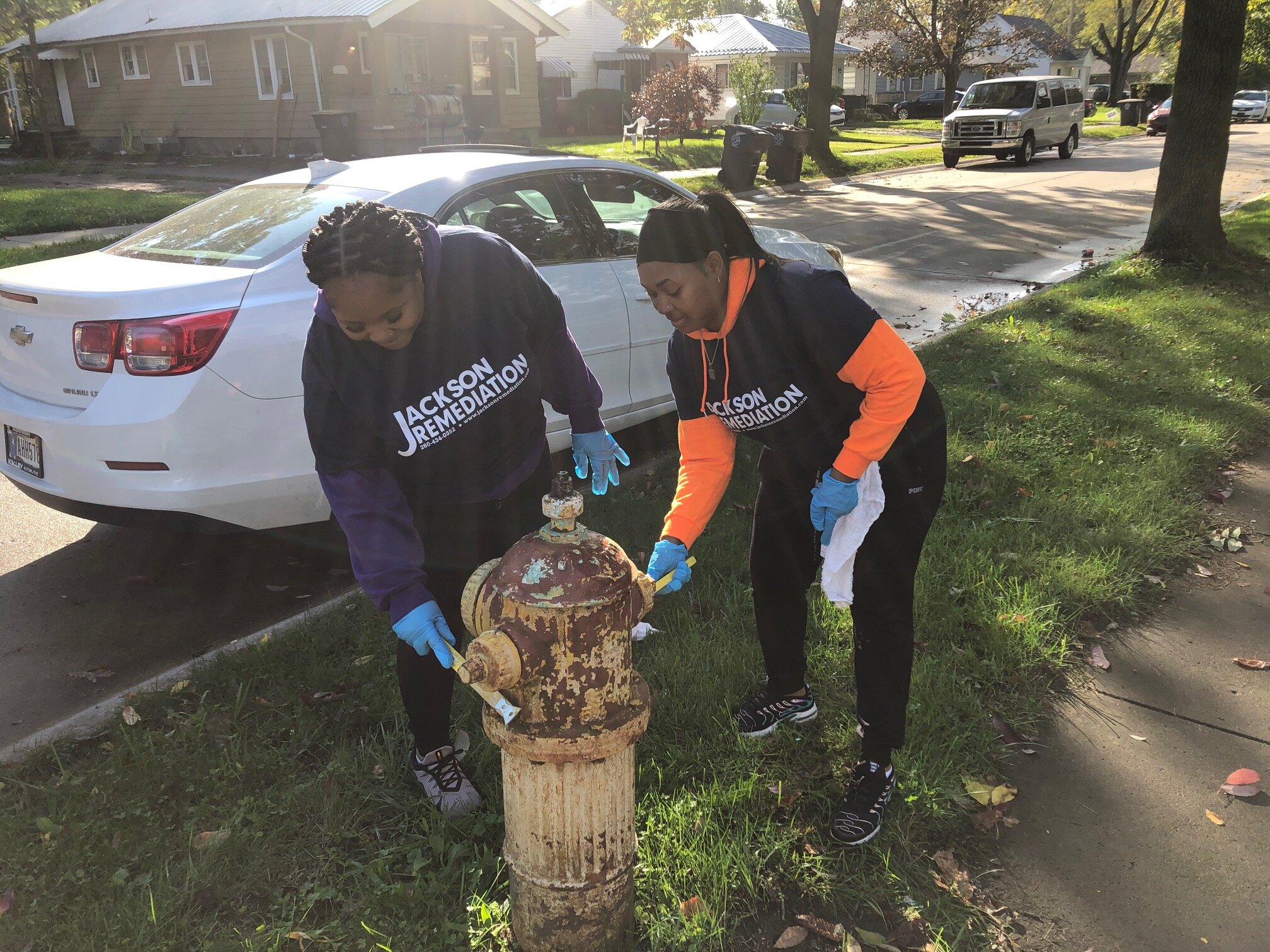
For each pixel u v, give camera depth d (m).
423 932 2.07
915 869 2.27
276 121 22.19
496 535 2.29
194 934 2.08
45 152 24.66
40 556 4.08
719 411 2.25
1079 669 3.08
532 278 2.16
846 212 14.91
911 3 34.97
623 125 31.47
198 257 3.53
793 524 2.48
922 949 2.07
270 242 3.50
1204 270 9.25
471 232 2.06
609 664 1.74
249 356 3.24
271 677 2.99
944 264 10.49
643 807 2.43
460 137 22.23
